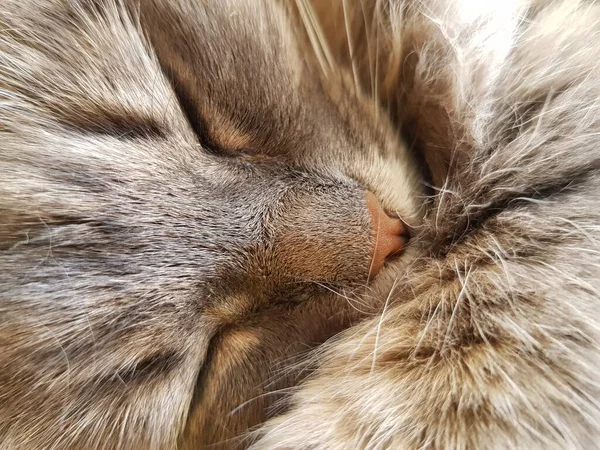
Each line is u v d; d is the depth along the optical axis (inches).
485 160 3.9
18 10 3.1
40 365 3.0
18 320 2.9
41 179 3.0
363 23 4.2
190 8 3.4
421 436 3.1
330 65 4.0
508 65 4.0
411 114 4.2
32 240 2.9
